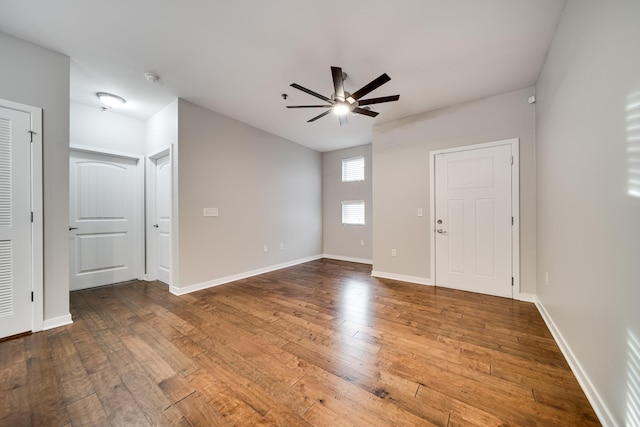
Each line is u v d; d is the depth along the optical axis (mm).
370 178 5367
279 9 1858
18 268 2164
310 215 5676
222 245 3822
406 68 2596
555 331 2113
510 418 1303
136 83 2906
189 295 3262
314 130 4512
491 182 3205
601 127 1319
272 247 4707
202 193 3559
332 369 1725
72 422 1292
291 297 3180
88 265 3576
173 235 3371
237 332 2258
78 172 3506
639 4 1003
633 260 1053
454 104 3432
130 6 1826
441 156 3562
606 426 1229
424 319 2512
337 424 1278
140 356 1880
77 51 2338
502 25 2006
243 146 4141
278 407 1393
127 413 1351
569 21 1736
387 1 1785
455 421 1287
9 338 2117
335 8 1848
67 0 1763
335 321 2479
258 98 3287
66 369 1722
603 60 1290
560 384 1557
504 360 1812
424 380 1606
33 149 2219
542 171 2604
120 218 3857
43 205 2277
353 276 4219
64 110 2383
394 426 1262
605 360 1277
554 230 2172
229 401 1438
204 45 2264
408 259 3859
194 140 3459
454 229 3477
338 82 2258
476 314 2627
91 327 2352
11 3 1776
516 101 3039
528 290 2984
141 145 3986
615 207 1193
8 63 2113
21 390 1519
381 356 1874
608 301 1256
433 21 1965
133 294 3309
